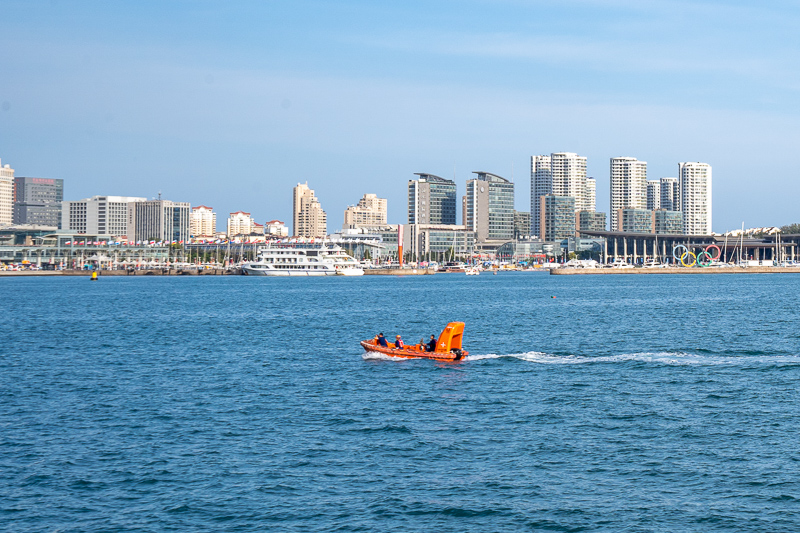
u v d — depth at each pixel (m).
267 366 68.38
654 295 192.75
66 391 56.78
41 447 41.44
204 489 35.19
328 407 50.62
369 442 42.16
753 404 50.78
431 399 52.84
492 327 105.50
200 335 96.25
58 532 30.89
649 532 30.62
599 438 42.72
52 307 152.62
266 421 46.91
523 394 54.31
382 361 70.19
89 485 35.75
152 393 55.84
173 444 41.94
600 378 60.41
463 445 41.50
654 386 57.06
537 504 33.31
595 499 33.81
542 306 151.25
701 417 47.31
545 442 41.94
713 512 32.38
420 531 30.86
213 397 54.19
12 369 67.56
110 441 42.59
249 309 145.75
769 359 70.00
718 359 70.12
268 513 32.53
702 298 175.00
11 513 32.69
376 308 148.00
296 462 38.81
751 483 35.50
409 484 35.66
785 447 40.78
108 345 85.75
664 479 36.12
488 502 33.53
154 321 118.19
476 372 63.38
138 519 32.06
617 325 107.31
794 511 32.38
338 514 32.41
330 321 117.56
